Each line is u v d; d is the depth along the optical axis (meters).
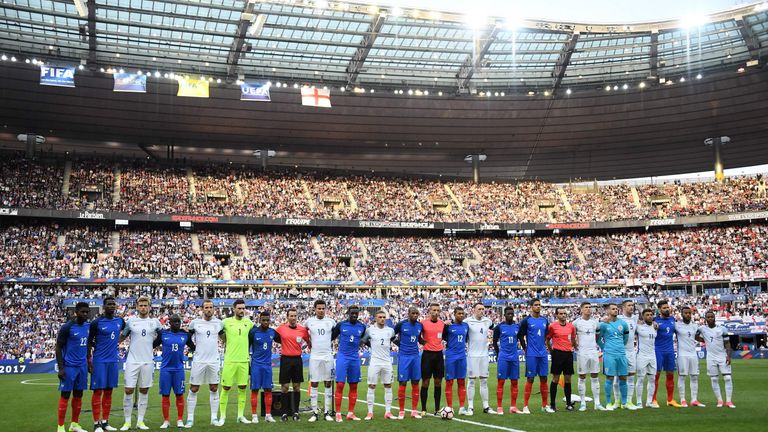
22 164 62.16
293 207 66.88
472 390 17.28
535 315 17.72
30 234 57.44
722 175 71.25
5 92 56.31
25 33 48.44
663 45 56.97
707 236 66.75
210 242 62.69
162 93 58.75
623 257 67.38
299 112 63.62
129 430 15.34
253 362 16.47
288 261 62.25
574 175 85.06
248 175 70.31
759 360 44.97
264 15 48.44
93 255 57.66
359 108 63.94
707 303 58.72
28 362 43.00
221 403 16.33
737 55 57.88
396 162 79.31
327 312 55.72
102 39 51.94
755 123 67.69
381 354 16.69
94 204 60.09
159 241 61.12
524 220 71.38
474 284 63.16
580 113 66.31
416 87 60.91
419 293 61.69
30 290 52.56
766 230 64.62
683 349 18.48
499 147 73.88
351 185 72.88
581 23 51.84
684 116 66.38
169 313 52.34
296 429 14.88
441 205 72.56
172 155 69.62
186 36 52.28
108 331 15.35
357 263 63.75
